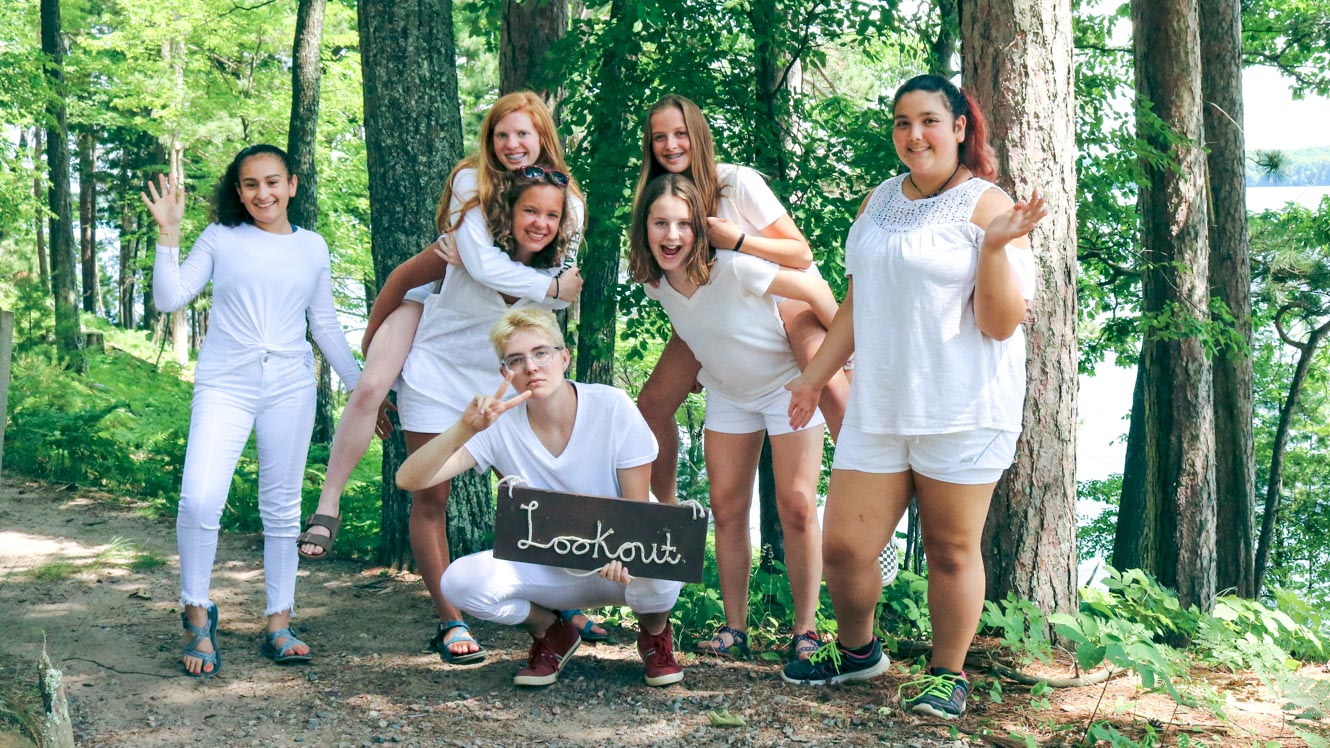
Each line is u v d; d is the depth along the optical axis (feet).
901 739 11.28
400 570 19.57
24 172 62.95
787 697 12.51
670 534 11.76
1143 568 35.45
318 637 15.12
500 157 12.68
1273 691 12.42
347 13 65.36
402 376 13.56
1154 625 16.01
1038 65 14.46
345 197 70.18
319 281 14.08
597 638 14.64
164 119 70.64
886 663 13.04
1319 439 60.39
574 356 35.19
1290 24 48.91
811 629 13.67
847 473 11.80
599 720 11.82
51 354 44.34
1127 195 33.50
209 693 12.63
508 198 12.44
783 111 27.09
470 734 11.41
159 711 12.00
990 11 14.51
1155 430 30.76
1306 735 10.94
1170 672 12.55
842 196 26.96
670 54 25.66
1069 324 14.82
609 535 11.78
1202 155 30.55
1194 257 30.73
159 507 24.90
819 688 12.81
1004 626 12.61
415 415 13.43
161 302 12.89
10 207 61.31
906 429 11.21
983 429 11.18
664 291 12.92
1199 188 30.60
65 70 62.95
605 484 12.25
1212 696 12.32
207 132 69.31
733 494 13.88
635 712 12.05
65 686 12.64
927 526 11.80
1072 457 14.92
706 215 12.52
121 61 73.31
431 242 19.52
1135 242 39.06
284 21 67.51
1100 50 41.55
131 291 110.01
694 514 11.76
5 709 10.64
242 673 13.38
